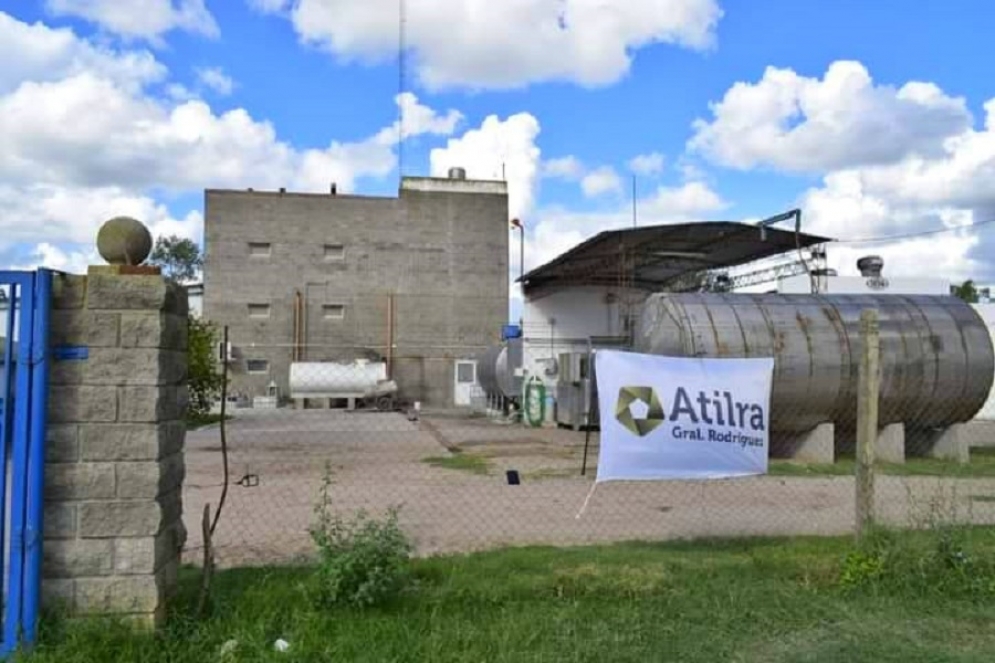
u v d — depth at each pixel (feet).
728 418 19.17
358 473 42.16
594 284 132.46
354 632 13.88
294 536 24.29
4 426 12.96
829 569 17.90
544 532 25.46
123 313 13.48
